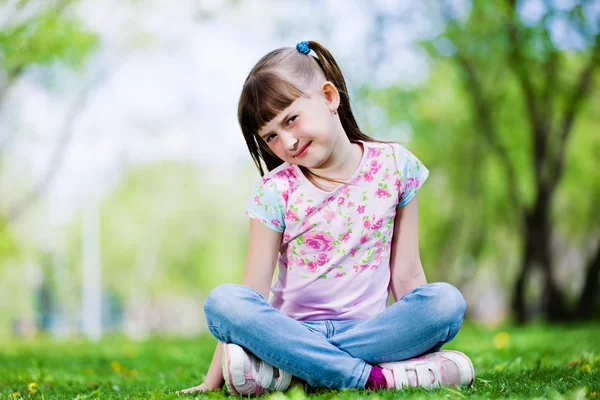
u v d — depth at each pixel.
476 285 30.69
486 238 22.95
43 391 3.54
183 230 33.75
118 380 4.35
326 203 3.04
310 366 2.71
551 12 12.87
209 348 8.06
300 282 3.04
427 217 21.48
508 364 4.15
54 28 11.51
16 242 20.61
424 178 3.18
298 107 2.88
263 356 2.72
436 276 22.78
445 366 2.77
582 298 16.66
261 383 2.71
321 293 3.02
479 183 19.48
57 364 6.29
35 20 11.41
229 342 2.78
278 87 2.87
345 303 3.00
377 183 3.07
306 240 3.04
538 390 2.61
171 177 33.50
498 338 7.27
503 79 15.82
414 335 2.78
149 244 34.16
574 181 19.53
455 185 19.92
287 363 2.71
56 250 33.69
